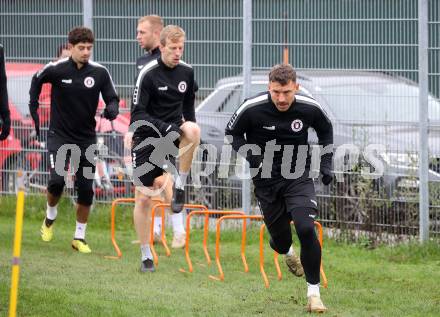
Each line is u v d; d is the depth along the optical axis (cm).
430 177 3434
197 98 3822
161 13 3875
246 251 3434
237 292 2667
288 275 2991
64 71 3216
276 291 2698
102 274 2866
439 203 3425
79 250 3316
